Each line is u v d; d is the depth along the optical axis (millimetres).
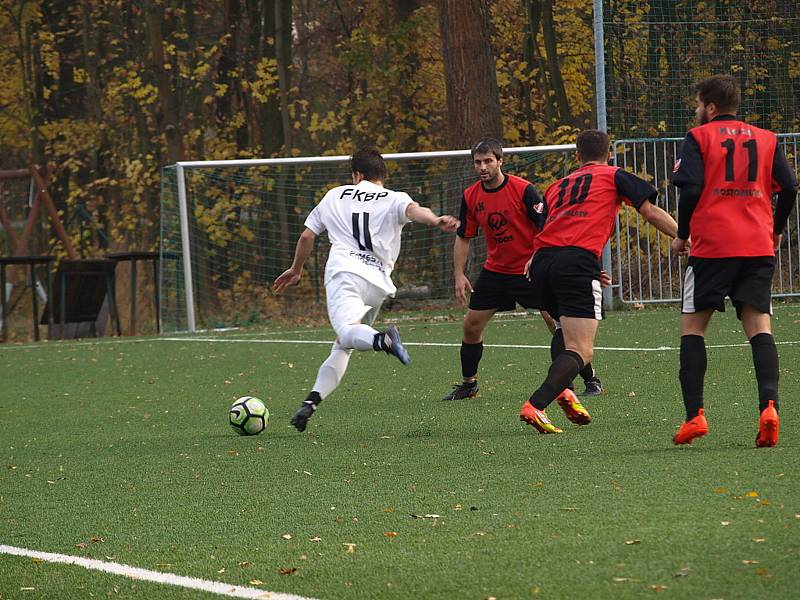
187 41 87875
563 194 24141
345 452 23281
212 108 89812
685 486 17625
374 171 25750
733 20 67438
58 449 25859
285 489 19703
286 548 15469
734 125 21281
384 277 25031
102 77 90188
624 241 65188
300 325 68438
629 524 15375
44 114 93000
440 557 14414
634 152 63062
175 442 25969
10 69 94375
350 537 15875
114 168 90375
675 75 66688
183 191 64188
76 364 47156
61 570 15039
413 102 88625
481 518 16453
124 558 15484
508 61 90688
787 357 35438
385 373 38688
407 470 20812
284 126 86000
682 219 21344
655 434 23172
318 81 100062
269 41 86938
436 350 45688
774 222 21828
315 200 79125
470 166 70812
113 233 90250
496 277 30375
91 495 20188
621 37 65938
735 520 15172
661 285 63156
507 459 21312
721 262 20922
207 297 73250
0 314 72438
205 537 16438
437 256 69750
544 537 15016
